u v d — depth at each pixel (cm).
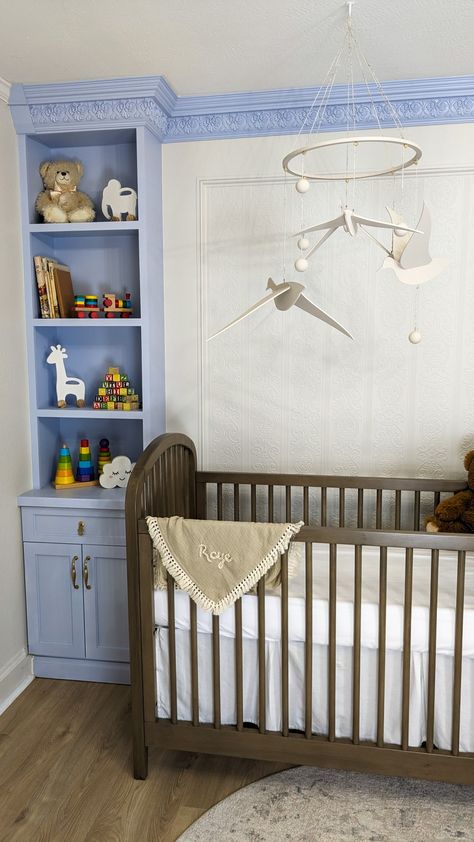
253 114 251
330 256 256
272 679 190
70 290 271
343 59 216
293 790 194
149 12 183
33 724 228
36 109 240
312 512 268
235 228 262
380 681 179
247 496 273
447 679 181
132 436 280
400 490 245
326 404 265
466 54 212
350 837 174
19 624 254
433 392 257
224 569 181
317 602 185
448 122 241
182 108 252
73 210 254
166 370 274
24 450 257
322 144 165
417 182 247
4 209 238
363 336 259
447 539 169
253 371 268
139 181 242
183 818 182
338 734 188
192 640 189
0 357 238
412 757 180
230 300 266
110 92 232
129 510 188
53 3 177
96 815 184
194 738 193
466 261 248
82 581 252
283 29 194
